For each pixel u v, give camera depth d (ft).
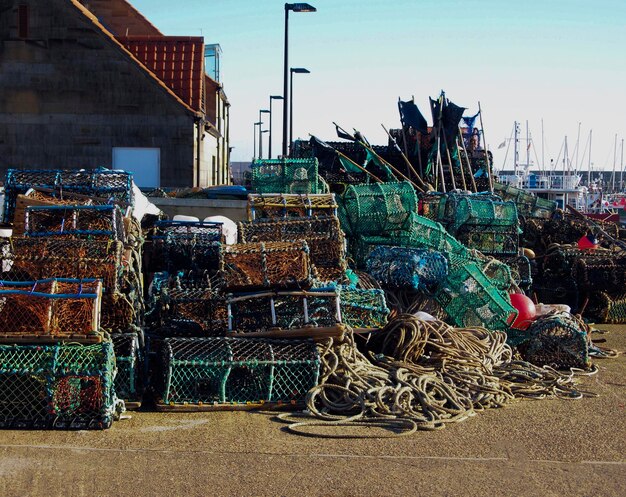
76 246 24.50
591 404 25.88
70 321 22.43
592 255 44.14
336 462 19.72
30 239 24.54
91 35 76.23
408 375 25.86
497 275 36.22
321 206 34.50
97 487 17.83
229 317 25.40
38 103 76.84
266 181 41.55
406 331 27.96
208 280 28.25
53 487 17.78
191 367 23.76
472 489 18.29
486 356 28.94
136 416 23.16
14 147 77.05
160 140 77.41
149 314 28.07
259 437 21.48
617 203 183.93
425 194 49.08
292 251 26.27
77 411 22.11
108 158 77.36
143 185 77.71
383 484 18.42
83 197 28.84
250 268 25.94
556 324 30.86
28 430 21.61
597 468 19.85
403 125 62.08
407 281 32.99
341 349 25.39
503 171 219.00
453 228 42.52
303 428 22.31
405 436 21.89
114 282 24.12
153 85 77.00
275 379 24.31
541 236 51.83
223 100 108.06
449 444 21.35
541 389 27.14
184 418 23.09
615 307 42.27
